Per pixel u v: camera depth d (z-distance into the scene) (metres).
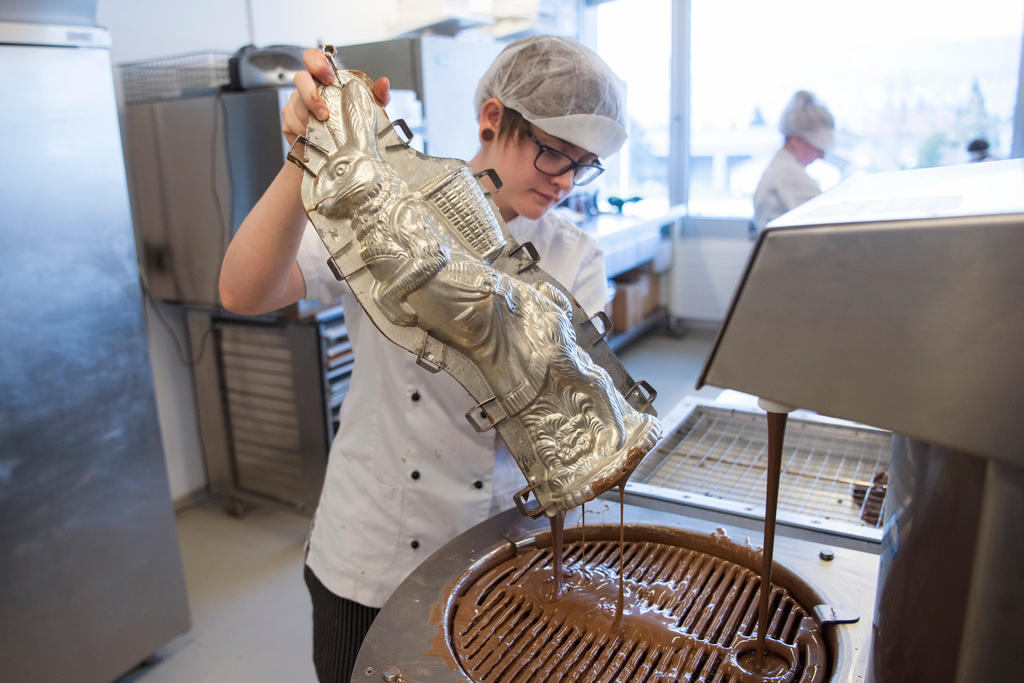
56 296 1.87
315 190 0.87
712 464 1.53
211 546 2.96
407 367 1.25
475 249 0.91
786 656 0.91
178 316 3.15
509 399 0.86
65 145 1.84
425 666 0.88
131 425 2.09
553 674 0.90
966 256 0.48
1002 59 4.18
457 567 1.07
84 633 2.04
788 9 4.73
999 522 0.52
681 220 5.34
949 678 0.59
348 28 3.88
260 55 2.63
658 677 0.90
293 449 2.96
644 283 5.15
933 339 0.50
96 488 2.02
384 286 0.85
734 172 5.28
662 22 5.21
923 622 0.63
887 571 0.72
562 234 1.37
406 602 1.00
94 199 1.92
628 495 1.31
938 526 0.60
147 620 2.21
